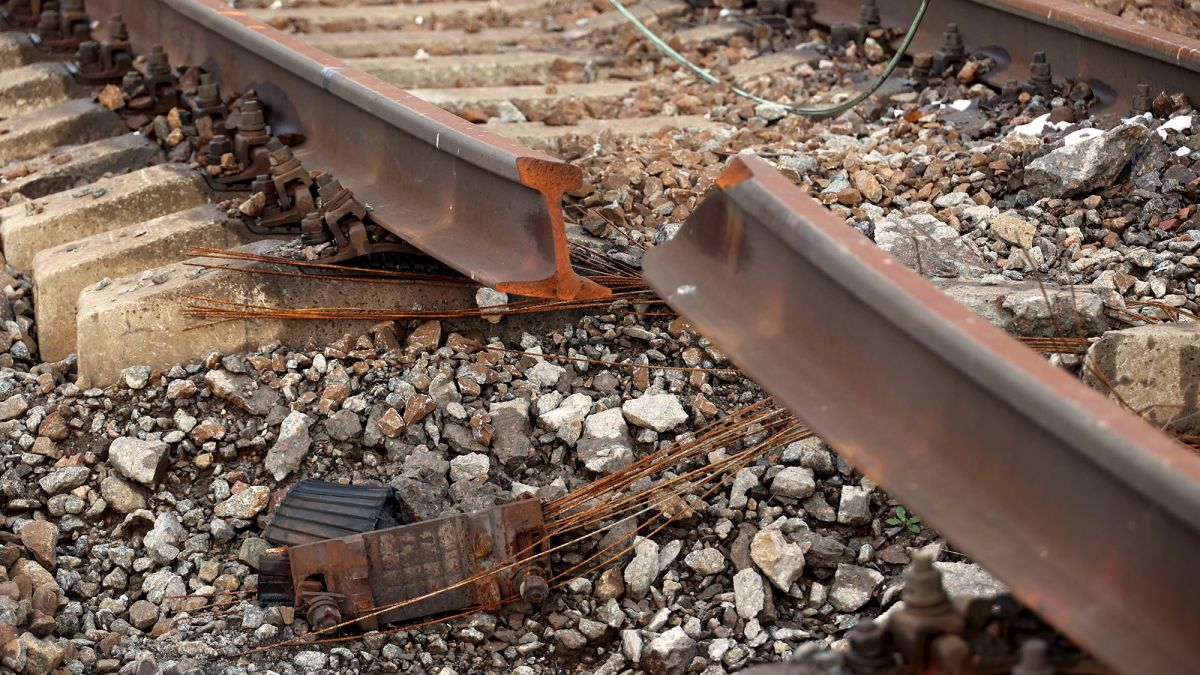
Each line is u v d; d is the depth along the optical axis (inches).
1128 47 238.4
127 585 168.2
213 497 176.4
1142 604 99.3
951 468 115.3
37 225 230.1
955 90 266.1
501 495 169.5
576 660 157.2
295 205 217.3
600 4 346.9
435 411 181.5
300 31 333.1
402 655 155.3
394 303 200.8
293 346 197.9
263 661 153.5
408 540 159.3
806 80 291.9
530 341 193.6
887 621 107.7
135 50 300.5
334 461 179.0
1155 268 194.2
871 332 124.6
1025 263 199.5
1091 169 210.4
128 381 190.1
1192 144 215.6
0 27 310.2
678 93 286.5
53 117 271.0
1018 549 107.0
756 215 137.4
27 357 210.1
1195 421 162.7
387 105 208.5
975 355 110.7
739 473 169.5
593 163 235.9
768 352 134.6
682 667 151.0
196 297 196.4
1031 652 96.0
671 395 181.2
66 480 175.9
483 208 188.9
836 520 164.7
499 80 306.0
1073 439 102.3
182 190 236.5
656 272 150.8
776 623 157.8
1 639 145.9
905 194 220.8
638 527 166.7
